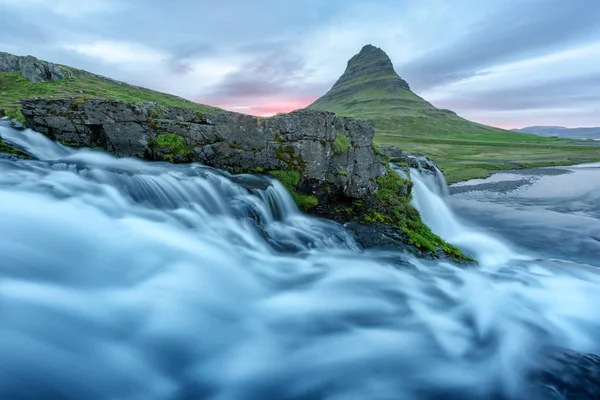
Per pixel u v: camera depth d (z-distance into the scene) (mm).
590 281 11898
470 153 86062
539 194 33438
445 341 7707
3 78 49469
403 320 8336
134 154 13391
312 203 14258
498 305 9586
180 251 8859
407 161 26578
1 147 11688
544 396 6215
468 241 17281
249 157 13961
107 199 10023
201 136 13852
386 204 15500
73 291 6488
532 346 7812
